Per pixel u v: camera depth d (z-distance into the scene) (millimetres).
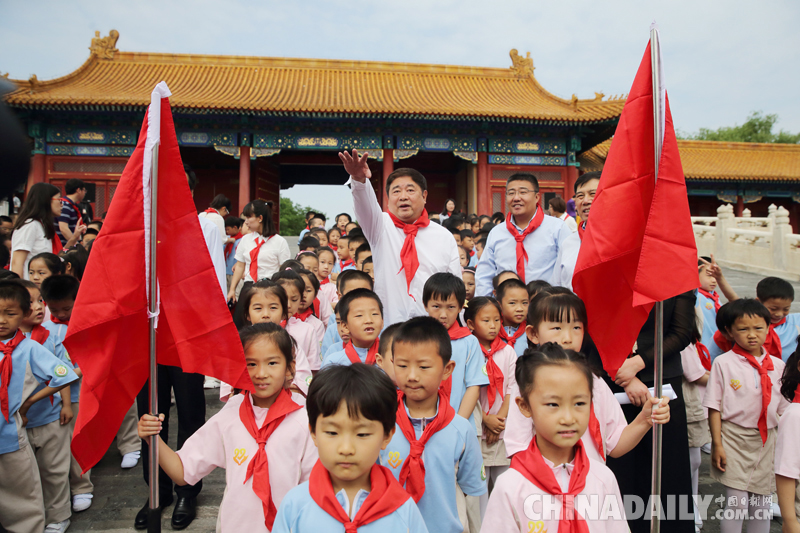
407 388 2838
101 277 2512
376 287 4504
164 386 4285
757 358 3930
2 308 3801
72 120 19109
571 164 21391
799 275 15484
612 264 2854
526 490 2357
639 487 3453
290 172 30172
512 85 24703
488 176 21359
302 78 23812
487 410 3920
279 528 2189
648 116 2740
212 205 9477
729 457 3881
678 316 3553
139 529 4188
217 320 2705
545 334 3232
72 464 4465
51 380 3887
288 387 3152
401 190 4414
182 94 20312
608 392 3066
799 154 29828
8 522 3717
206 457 2980
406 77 24609
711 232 19484
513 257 5195
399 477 2777
